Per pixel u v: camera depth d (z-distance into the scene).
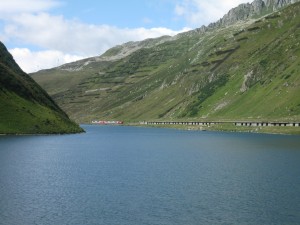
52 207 54.62
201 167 90.81
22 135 193.88
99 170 86.62
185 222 48.25
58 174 81.00
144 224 47.56
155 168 89.62
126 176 78.50
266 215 50.81
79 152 128.12
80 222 48.25
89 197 60.19
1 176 78.25
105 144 164.00
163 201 57.88
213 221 48.62
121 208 54.12
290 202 56.78
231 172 82.88
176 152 127.56
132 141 182.88
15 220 49.00
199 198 59.47
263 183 70.31
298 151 122.06
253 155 113.69
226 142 164.00
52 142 166.50
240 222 48.22
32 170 86.50
